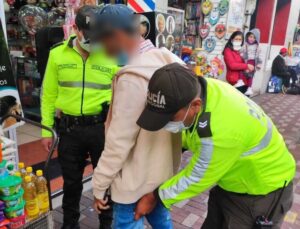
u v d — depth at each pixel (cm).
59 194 275
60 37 315
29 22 398
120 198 139
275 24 953
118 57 129
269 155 129
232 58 525
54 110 212
